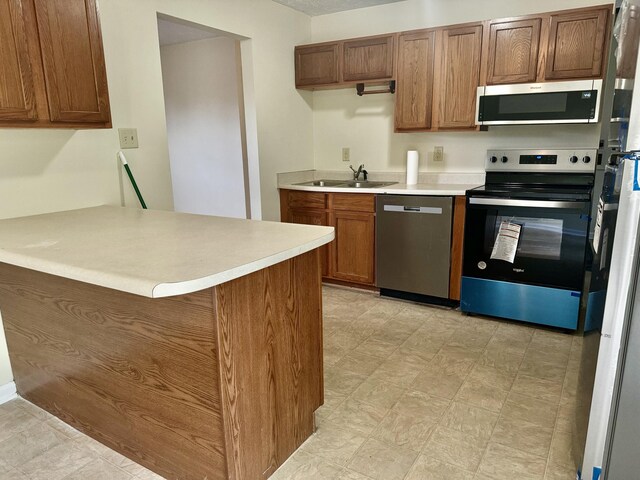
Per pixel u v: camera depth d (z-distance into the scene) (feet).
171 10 9.12
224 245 4.83
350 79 11.80
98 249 4.75
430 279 10.61
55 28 6.30
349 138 13.28
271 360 5.11
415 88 10.79
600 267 4.67
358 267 11.68
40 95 6.20
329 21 12.96
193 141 15.43
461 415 6.43
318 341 5.98
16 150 6.97
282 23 12.12
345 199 11.51
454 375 7.54
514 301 9.47
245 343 4.68
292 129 12.94
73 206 7.83
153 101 8.98
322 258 12.25
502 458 5.55
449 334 9.20
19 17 5.87
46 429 6.32
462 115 10.33
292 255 4.68
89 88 6.86
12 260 4.67
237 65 13.71
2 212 6.89
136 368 5.18
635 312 4.15
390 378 7.47
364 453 5.68
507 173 10.30
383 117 12.57
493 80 9.82
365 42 11.34
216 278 3.80
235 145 14.53
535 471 5.32
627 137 4.03
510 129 10.85
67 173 7.69
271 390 5.17
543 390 7.04
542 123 9.36
